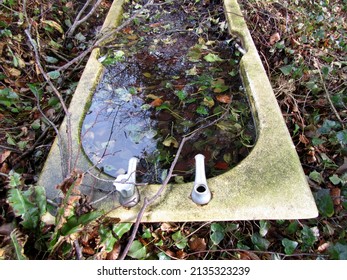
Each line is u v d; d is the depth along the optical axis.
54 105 1.60
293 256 1.18
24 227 0.99
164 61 1.85
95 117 1.44
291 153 1.18
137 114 1.51
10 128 1.45
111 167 1.27
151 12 2.33
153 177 1.25
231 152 1.32
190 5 2.38
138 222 0.99
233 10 2.07
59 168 1.15
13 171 1.18
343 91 1.83
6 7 1.81
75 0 2.47
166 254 1.15
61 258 1.01
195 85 1.68
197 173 1.07
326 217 1.27
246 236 1.22
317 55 2.07
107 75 1.71
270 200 1.05
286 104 1.74
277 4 2.39
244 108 1.49
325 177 1.43
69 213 0.96
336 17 2.68
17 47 1.76
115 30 1.77
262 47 2.13
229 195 1.07
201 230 1.22
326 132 1.54
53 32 2.07
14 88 1.64
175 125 1.47
